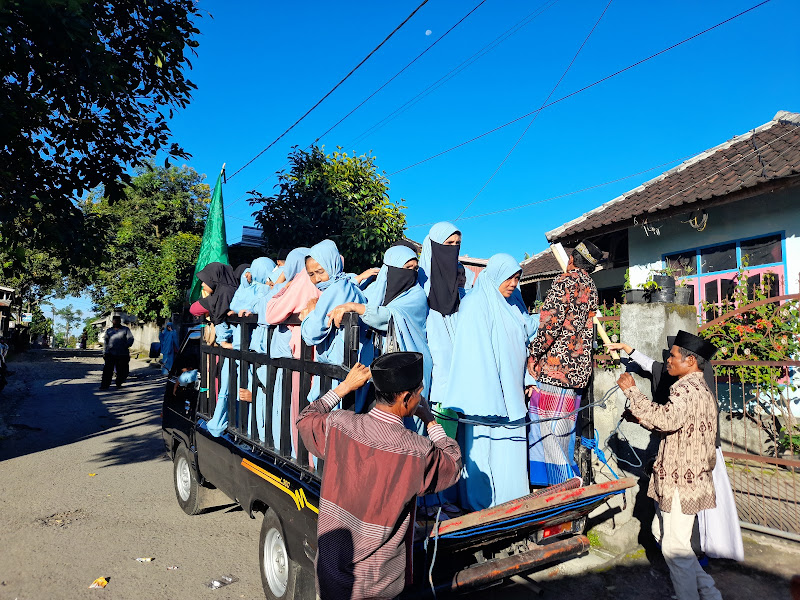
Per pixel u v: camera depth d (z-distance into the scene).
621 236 10.13
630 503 4.38
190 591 3.81
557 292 3.47
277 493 3.38
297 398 3.46
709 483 3.27
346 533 2.19
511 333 3.30
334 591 2.16
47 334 42.56
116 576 4.01
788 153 7.33
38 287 31.55
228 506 5.64
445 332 3.44
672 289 5.24
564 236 10.02
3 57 5.27
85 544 4.59
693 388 3.34
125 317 27.30
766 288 7.47
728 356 5.67
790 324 5.49
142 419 10.32
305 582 3.05
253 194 12.34
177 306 22.94
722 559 4.11
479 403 3.09
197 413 4.98
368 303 3.23
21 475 6.63
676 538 3.29
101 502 5.69
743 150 8.89
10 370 17.91
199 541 4.70
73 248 6.67
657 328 4.75
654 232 9.20
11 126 5.54
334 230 12.41
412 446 2.21
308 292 3.60
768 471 5.48
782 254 7.35
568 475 3.48
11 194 5.80
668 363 3.58
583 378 3.45
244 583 3.96
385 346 3.05
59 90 5.86
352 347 2.77
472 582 2.80
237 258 15.85
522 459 3.26
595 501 3.20
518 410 3.22
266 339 3.72
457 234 3.57
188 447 5.13
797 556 4.08
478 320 3.22
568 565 4.06
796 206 7.17
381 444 2.21
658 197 8.80
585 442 3.57
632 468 4.73
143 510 5.47
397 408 2.29
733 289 7.98
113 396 13.16
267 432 3.63
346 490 2.21
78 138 6.68
